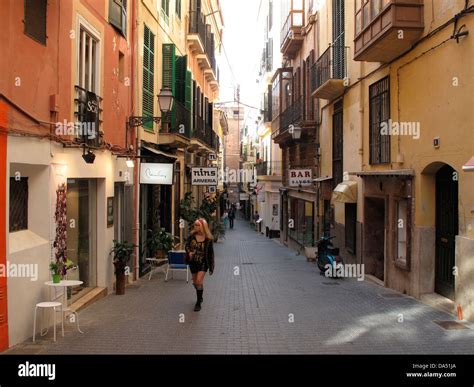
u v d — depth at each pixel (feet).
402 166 36.17
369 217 45.24
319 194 64.95
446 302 30.37
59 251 26.78
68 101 28.37
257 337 24.30
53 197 25.96
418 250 33.45
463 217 27.17
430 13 31.35
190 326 26.53
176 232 66.74
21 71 22.44
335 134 56.85
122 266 36.27
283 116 85.25
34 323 22.81
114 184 38.86
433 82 31.04
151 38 50.80
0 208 20.47
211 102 101.76
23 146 22.52
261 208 145.28
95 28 33.14
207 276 46.50
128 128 41.68
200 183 70.33
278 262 60.90
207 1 91.66
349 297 35.29
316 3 65.82
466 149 26.89
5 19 20.86
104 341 23.40
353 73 48.57
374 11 35.94
